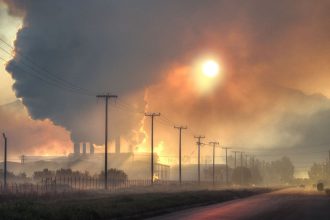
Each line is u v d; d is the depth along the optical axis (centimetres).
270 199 6831
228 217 3319
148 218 3288
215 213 3775
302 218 3234
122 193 7188
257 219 3133
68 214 2673
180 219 3144
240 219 3128
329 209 4294
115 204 3838
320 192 11231
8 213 2422
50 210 2727
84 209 2972
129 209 3478
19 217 2341
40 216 2503
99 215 2909
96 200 4653
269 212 3872
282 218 3228
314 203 5494
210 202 5788
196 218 3234
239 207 4688
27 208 2703
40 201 4316
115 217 3069
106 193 7000
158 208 4003
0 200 4212
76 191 6950
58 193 6128
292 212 3869
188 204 5003
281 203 5531
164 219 3162
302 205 5034
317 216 3425
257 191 11125
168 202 4656
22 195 5209
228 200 6738
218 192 8425
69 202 4200
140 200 4634
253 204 5325
